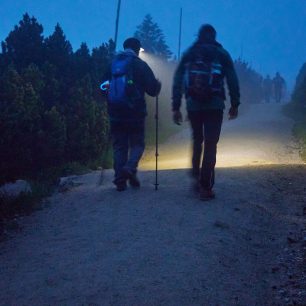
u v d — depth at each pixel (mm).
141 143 7016
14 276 4375
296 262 4586
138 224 5418
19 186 8547
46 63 12750
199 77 5871
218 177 7613
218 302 3787
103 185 7723
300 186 7219
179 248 4703
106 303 3762
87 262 4512
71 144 11906
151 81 6715
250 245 4984
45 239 5316
